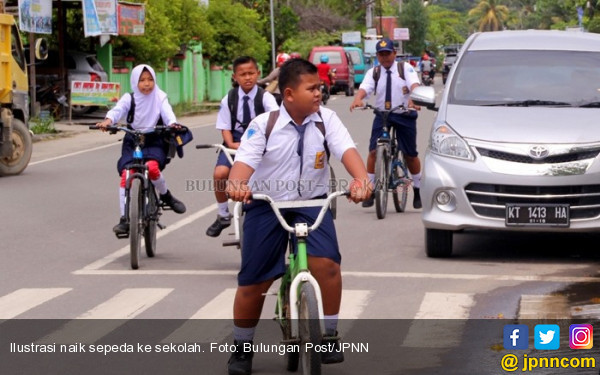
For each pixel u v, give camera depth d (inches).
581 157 367.6
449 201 378.3
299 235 223.6
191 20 1545.3
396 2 4023.1
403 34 3361.2
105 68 1286.9
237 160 232.7
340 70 1903.3
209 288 347.9
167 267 386.0
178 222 490.9
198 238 449.4
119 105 394.6
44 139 975.6
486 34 461.7
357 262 388.2
